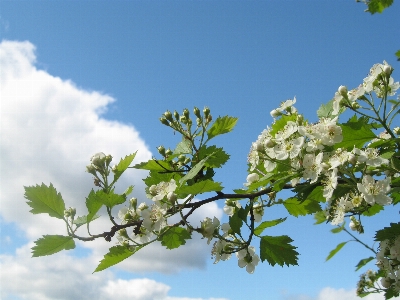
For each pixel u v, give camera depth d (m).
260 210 3.87
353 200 3.10
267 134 3.53
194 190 3.12
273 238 3.48
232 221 3.43
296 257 3.44
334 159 3.11
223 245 3.48
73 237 3.18
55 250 3.20
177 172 3.78
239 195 3.38
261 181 3.28
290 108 3.79
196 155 3.73
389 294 3.71
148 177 3.80
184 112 3.90
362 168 3.25
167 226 3.28
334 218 3.18
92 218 3.22
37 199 3.18
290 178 3.20
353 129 3.26
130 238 3.29
